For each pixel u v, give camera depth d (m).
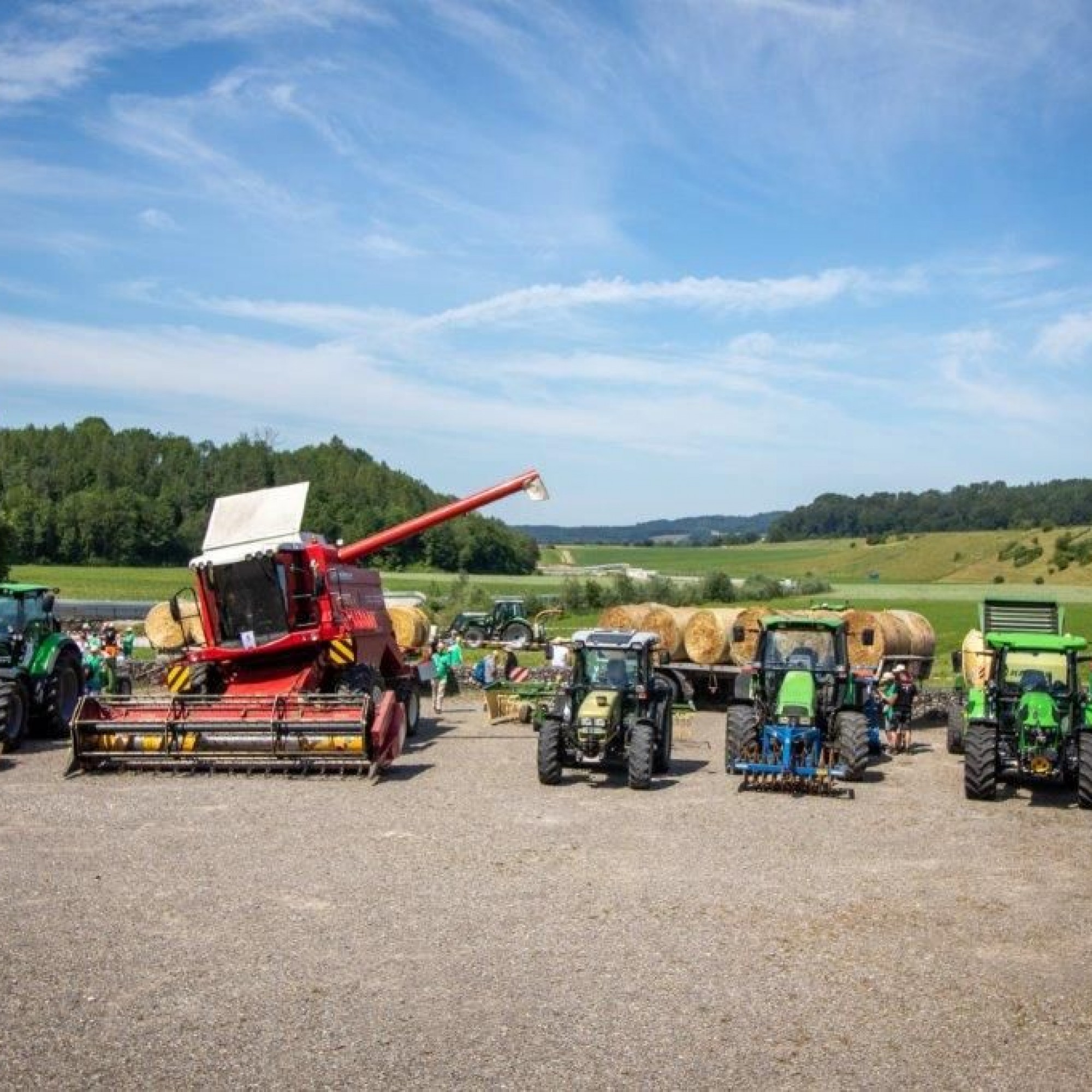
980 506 165.62
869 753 19.12
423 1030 7.20
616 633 17.11
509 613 47.25
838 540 173.12
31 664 19.39
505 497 22.42
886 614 24.81
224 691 19.39
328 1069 6.65
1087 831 13.10
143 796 14.69
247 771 16.33
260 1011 7.49
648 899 10.06
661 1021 7.36
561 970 8.27
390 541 22.11
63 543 106.81
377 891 10.26
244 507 20.22
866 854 11.81
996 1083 6.53
